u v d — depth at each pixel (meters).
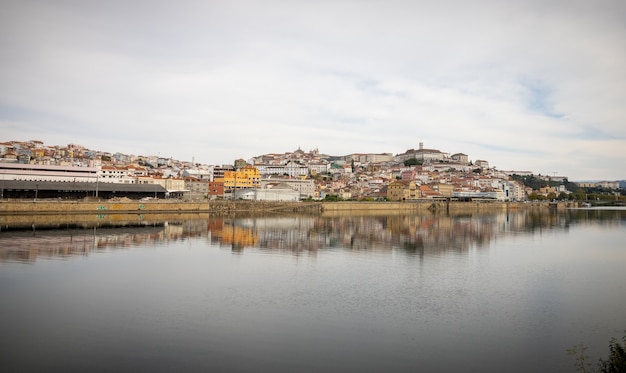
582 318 43.25
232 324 39.47
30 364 31.17
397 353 34.38
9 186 158.38
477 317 43.06
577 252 84.44
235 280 55.53
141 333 37.03
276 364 31.92
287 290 51.09
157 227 117.56
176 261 67.50
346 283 55.06
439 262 70.69
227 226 126.00
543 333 39.16
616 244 97.25
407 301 47.75
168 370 30.67
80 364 31.33
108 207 158.88
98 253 72.75
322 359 32.94
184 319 40.53
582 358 32.09
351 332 38.34
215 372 30.53
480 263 70.50
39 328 37.75
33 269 59.38
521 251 84.75
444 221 168.50
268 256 73.44
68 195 175.25
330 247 85.12
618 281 58.78
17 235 92.25
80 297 46.75
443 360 33.38
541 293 52.22
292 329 38.66
